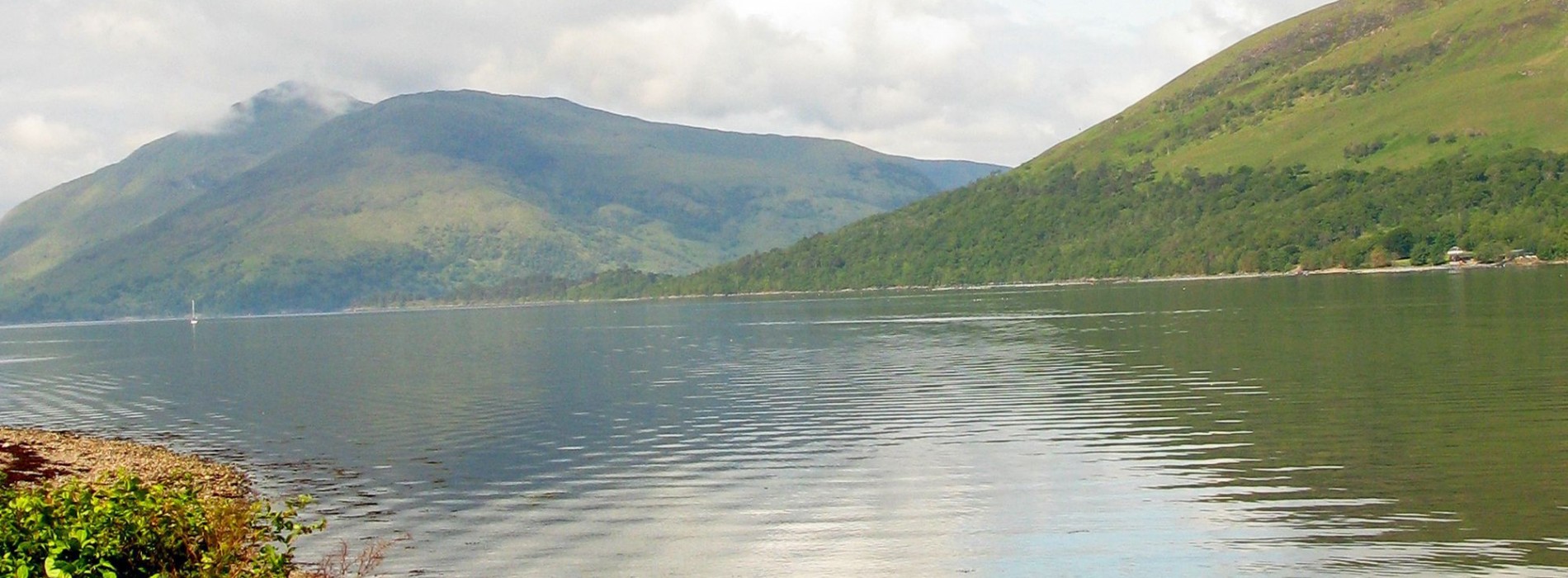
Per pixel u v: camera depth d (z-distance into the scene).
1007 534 37.41
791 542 37.44
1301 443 49.41
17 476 47.94
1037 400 65.06
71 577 20.98
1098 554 35.03
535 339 160.12
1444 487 40.62
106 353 177.00
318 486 48.34
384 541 38.97
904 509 40.94
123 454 55.09
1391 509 38.31
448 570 35.62
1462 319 108.62
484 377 97.38
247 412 77.38
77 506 22.41
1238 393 64.88
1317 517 37.75
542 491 45.81
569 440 57.88
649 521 40.59
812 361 98.12
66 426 73.00
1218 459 46.75
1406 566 32.75
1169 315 140.12
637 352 121.56
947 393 70.06
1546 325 97.38
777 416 63.19
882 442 53.62
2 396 99.31
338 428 66.69
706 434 58.16
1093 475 44.91
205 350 171.75
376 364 121.75
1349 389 64.50
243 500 45.12
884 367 88.50
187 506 23.53
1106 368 80.31
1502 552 33.53
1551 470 42.28
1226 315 134.00
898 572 34.19
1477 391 61.31
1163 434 52.94
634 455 52.78
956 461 48.50
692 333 156.38
